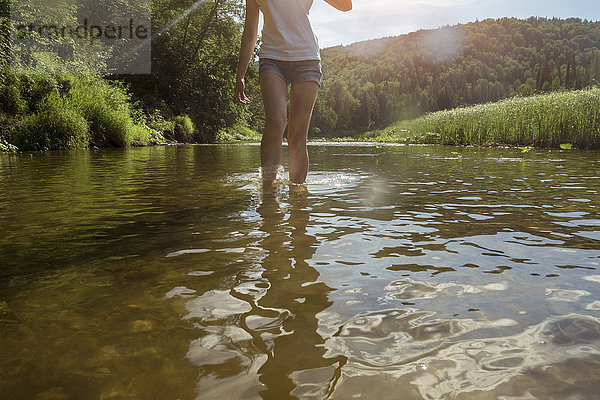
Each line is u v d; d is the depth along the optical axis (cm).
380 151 857
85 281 101
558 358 64
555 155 674
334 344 69
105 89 1205
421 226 158
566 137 983
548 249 126
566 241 135
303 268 109
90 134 1002
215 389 57
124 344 69
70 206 205
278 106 290
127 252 125
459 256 119
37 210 195
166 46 1988
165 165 473
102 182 307
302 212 186
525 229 153
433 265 111
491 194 240
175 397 55
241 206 202
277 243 134
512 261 114
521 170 397
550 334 71
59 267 112
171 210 192
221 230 152
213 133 2134
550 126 1012
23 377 60
